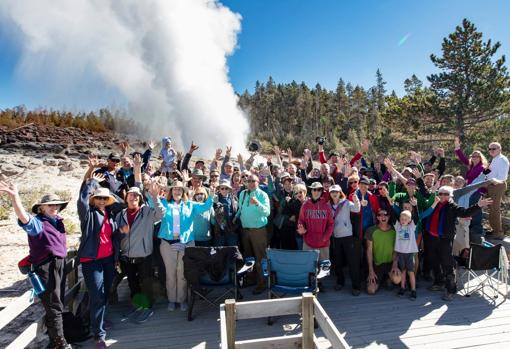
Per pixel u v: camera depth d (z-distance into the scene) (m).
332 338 3.12
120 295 5.71
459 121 18.56
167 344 4.29
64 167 18.12
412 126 20.31
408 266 5.41
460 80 18.09
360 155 9.19
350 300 5.43
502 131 17.86
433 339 4.29
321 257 5.61
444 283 5.66
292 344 3.57
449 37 18.92
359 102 61.47
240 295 5.39
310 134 52.75
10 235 9.34
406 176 6.83
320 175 7.41
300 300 3.58
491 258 5.36
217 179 7.06
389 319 4.80
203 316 4.95
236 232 5.93
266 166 7.49
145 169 8.28
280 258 4.89
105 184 5.94
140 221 4.89
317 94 64.94
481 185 6.22
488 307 5.09
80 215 4.20
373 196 6.05
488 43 18.36
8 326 4.67
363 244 6.04
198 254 4.73
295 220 6.12
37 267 3.82
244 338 4.38
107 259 4.34
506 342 4.20
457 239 5.98
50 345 3.97
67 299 4.67
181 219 5.09
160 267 5.32
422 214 5.77
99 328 4.18
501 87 17.62
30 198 12.43
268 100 64.44
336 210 5.74
